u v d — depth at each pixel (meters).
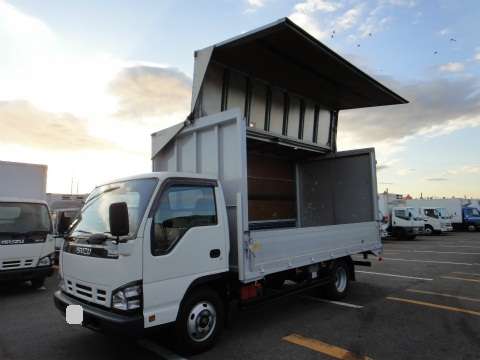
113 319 3.72
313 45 5.62
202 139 5.46
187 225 4.40
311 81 7.26
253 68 6.60
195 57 5.73
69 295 4.58
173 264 4.16
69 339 5.16
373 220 7.93
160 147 6.11
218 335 4.66
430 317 5.96
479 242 20.86
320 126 8.94
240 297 4.95
